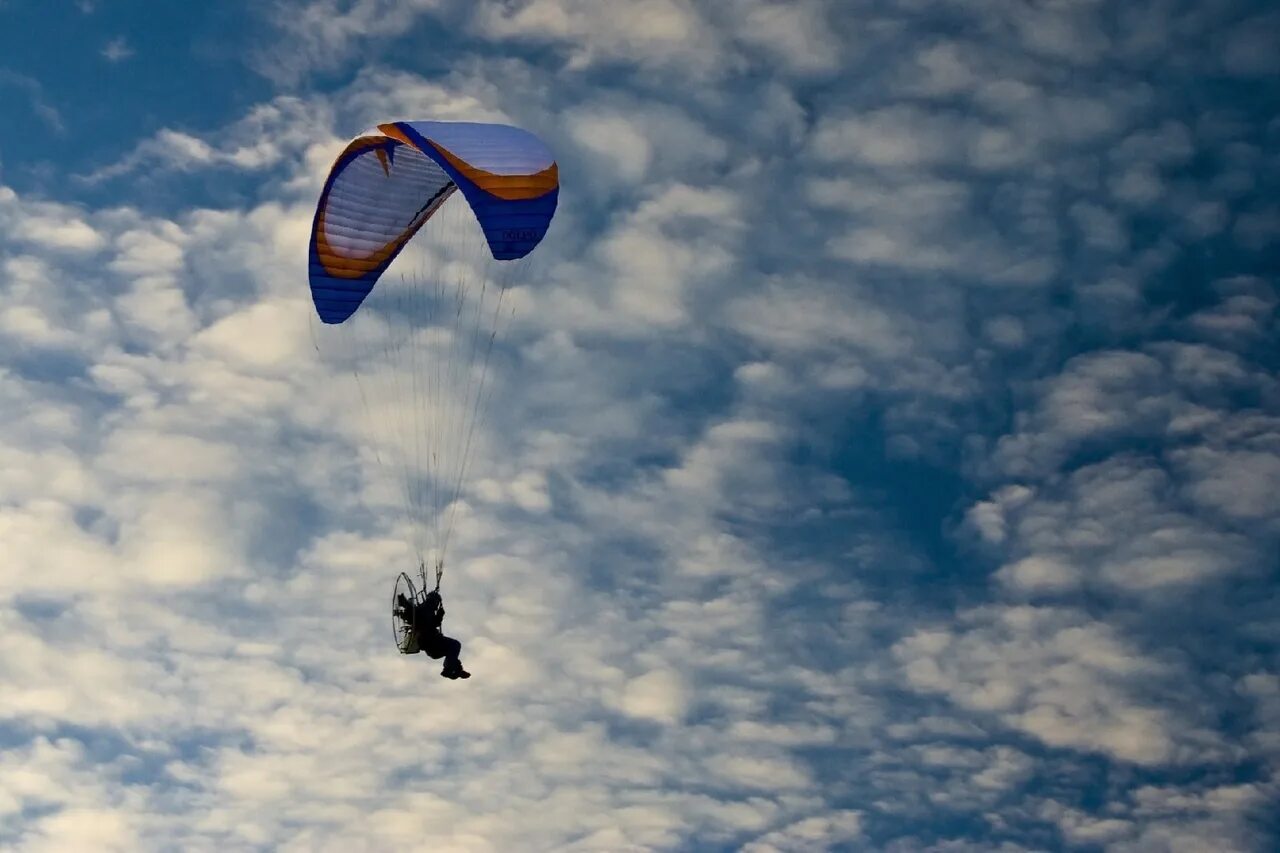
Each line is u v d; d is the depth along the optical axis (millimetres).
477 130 33469
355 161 34094
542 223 32375
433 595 32344
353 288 34938
